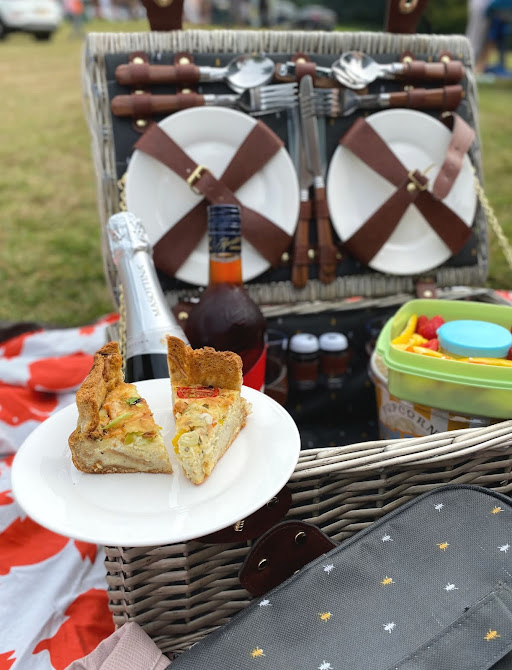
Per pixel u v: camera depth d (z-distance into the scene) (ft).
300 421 3.66
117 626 2.16
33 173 11.27
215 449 1.91
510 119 14.14
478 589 1.83
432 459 2.14
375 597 1.82
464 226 3.74
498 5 18.42
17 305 6.86
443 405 2.47
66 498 1.81
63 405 3.75
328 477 2.10
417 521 2.05
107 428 1.92
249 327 2.80
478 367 2.35
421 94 3.60
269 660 1.68
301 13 35.12
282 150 3.49
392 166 3.58
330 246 3.68
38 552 2.65
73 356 4.16
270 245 3.51
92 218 9.50
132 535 1.65
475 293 3.91
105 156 3.38
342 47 3.58
